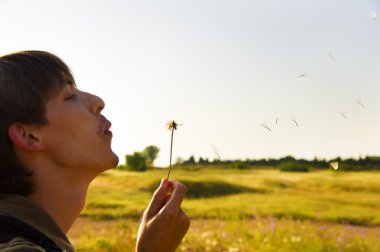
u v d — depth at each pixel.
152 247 1.21
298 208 24.77
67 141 1.15
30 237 0.98
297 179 42.88
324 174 44.91
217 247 8.23
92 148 1.17
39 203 1.13
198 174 37.75
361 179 41.22
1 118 1.11
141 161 45.44
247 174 47.62
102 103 1.24
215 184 35.66
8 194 1.09
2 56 1.18
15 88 1.12
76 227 13.66
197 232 8.99
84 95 1.22
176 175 37.12
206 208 23.14
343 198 33.50
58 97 1.16
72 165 1.15
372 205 29.23
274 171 51.72
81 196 1.18
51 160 1.14
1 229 0.97
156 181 34.44
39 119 1.13
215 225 10.31
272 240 8.88
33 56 1.17
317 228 9.91
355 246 9.17
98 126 1.20
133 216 17.67
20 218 1.00
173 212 1.23
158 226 1.22
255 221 10.28
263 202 28.61
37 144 1.12
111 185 33.97
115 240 9.01
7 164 1.10
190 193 32.66
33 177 1.12
